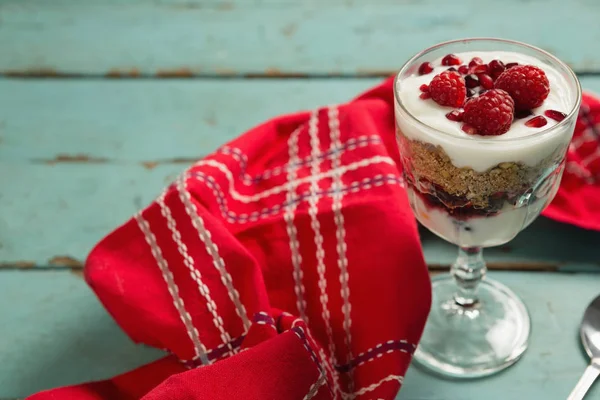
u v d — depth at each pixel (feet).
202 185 2.28
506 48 2.16
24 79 2.92
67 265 2.42
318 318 2.22
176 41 3.02
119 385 2.15
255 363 2.01
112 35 3.05
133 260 2.23
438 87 2.02
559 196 2.40
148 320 2.18
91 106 2.82
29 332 2.30
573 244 2.40
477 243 2.14
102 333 2.29
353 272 2.22
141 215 2.24
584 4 3.04
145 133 2.73
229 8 3.14
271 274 2.26
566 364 2.19
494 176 1.99
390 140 2.50
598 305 2.25
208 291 2.20
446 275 2.39
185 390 1.99
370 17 3.07
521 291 2.33
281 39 3.00
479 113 1.95
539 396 2.14
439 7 3.08
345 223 2.25
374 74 2.86
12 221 2.52
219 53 2.97
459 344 2.24
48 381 2.21
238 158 2.39
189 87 2.87
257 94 2.83
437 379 2.19
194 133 2.72
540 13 3.02
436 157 2.00
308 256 2.26
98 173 2.63
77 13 3.15
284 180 2.39
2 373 2.23
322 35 3.01
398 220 2.23
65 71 2.93
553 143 1.97
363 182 2.32
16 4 3.19
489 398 2.15
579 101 1.98
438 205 2.08
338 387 2.15
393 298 2.17
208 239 2.21
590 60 2.82
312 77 2.87
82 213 2.53
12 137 2.74
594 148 2.41
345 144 2.41
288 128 2.49
